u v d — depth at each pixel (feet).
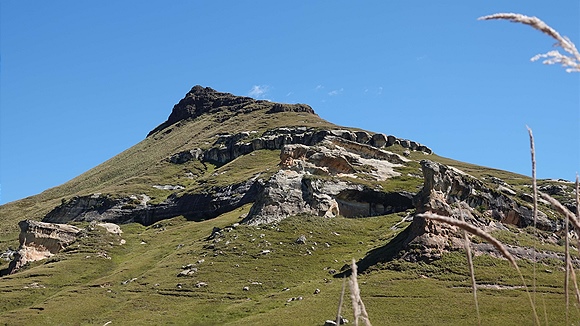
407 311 156.66
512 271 184.65
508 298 160.86
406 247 206.28
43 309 196.95
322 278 207.92
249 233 265.54
